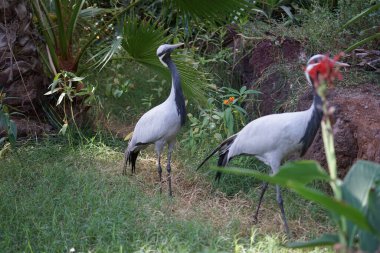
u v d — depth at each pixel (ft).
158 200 31.30
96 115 43.11
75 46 46.21
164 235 26.96
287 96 38.83
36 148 37.81
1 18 38.27
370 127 30.83
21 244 26.45
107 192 32.01
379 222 18.72
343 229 18.31
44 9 39.58
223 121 38.04
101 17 48.78
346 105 33.37
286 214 30.55
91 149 38.55
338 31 41.39
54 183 32.81
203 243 26.50
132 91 48.32
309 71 22.84
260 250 25.94
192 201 32.58
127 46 39.22
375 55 40.34
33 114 40.57
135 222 28.17
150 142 33.42
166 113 32.48
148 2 53.31
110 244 25.85
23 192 32.12
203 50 50.26
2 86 38.88
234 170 17.89
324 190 32.14
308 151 33.78
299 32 44.11
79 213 28.91
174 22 52.90
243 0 35.09
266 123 28.84
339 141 31.81
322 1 49.93
